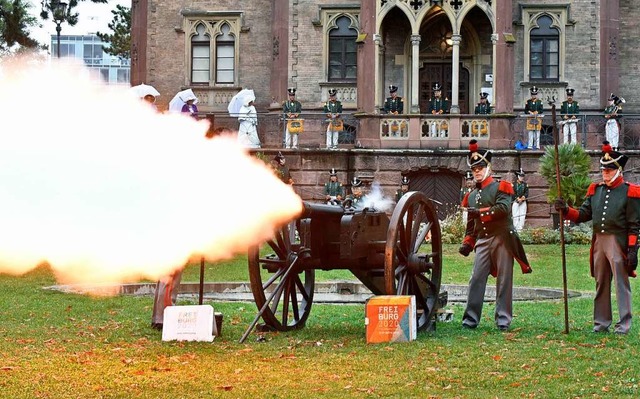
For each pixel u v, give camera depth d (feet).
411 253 56.13
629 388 40.93
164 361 46.70
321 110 163.53
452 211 146.30
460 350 49.67
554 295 79.41
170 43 169.27
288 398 39.40
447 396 39.68
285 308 56.90
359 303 73.97
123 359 46.96
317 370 44.75
